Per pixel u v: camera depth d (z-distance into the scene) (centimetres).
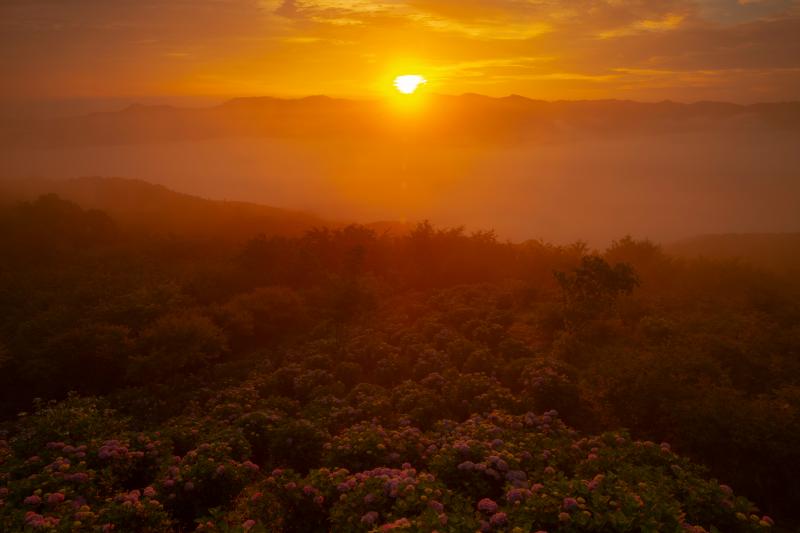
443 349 1867
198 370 2045
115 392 1848
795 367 1396
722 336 1588
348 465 927
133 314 2362
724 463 996
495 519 659
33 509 794
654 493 700
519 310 2438
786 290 2397
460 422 1288
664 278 2777
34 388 1972
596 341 1770
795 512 922
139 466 988
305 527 799
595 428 1253
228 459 938
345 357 1888
